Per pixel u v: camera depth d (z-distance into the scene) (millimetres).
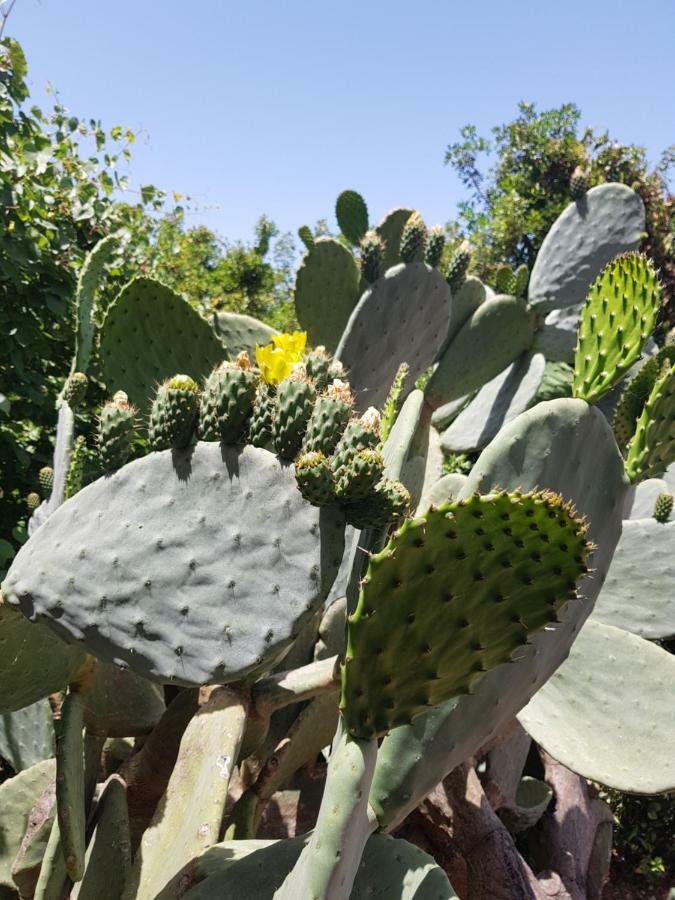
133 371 1414
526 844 1482
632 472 941
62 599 751
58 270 1929
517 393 2107
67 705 842
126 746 1141
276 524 705
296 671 877
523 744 1422
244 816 933
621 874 1998
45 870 834
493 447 791
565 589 550
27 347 1911
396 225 1908
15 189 1863
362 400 1643
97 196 2207
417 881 657
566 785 1512
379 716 583
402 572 542
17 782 1037
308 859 581
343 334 1710
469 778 1207
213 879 708
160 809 816
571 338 2117
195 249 5215
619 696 1120
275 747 1021
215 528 725
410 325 1655
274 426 717
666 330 3607
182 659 723
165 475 748
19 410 1914
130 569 741
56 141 2193
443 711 722
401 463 874
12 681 838
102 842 849
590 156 4203
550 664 849
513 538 530
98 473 1338
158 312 1388
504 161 4375
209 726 828
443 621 558
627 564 1346
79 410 2062
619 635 1145
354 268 1792
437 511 519
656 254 3865
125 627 737
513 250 4316
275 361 749
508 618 562
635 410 1520
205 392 753
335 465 669
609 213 2137
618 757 1095
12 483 1873
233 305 5148
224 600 715
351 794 562
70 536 764
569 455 819
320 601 690
